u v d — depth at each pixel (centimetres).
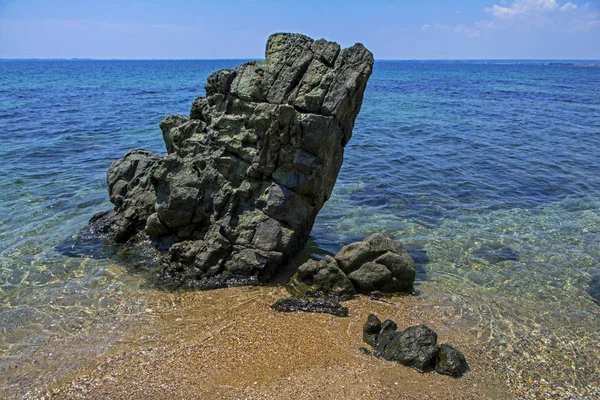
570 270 1442
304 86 1317
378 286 1260
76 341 1032
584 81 11138
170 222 1408
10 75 11650
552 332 1121
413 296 1259
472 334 1099
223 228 1349
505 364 995
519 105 5716
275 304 1175
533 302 1258
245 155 1370
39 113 4278
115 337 1045
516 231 1730
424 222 1794
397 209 1927
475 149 3075
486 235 1688
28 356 982
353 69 1302
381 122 4162
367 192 2134
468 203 2022
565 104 5847
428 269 1425
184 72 14525
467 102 6047
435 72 17100
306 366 953
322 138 1280
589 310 1229
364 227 1728
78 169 2391
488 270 1430
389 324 1055
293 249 1393
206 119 1487
